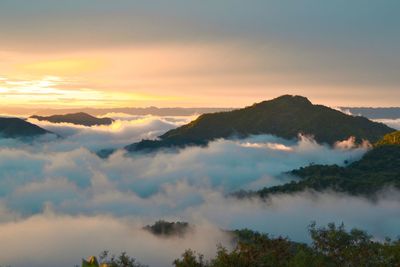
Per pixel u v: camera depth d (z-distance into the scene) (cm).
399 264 3597
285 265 3603
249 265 3444
